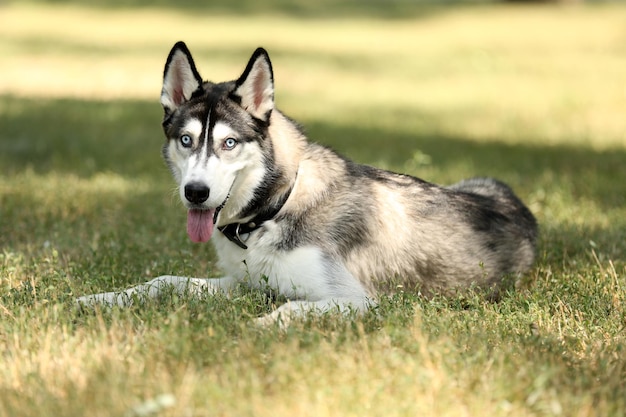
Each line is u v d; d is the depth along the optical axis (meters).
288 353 5.30
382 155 15.24
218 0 53.06
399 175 7.95
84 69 28.11
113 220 10.34
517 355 5.64
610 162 14.62
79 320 6.38
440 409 4.84
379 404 4.89
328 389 4.93
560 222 10.25
